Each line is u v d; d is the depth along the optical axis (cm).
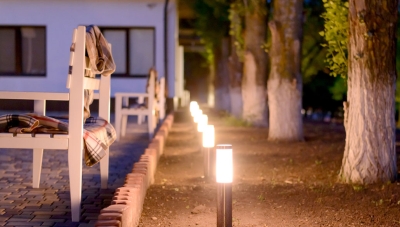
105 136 533
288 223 498
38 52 1919
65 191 618
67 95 472
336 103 3050
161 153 955
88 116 546
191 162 877
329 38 759
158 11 1922
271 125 1184
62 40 1911
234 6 1552
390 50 671
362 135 675
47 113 1773
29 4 1902
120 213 406
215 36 2206
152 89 1148
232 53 1839
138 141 1142
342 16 740
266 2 1509
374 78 669
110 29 1930
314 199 591
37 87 1908
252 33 1523
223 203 418
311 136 1286
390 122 677
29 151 943
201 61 4447
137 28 1930
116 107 1146
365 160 673
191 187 656
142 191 540
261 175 754
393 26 667
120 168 793
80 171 478
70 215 511
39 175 631
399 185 648
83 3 1911
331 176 730
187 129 1515
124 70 1936
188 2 2209
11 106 1867
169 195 606
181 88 2939
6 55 1916
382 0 656
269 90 1184
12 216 504
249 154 964
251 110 1548
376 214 530
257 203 576
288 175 752
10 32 1912
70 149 471
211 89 3506
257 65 1532
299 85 1170
